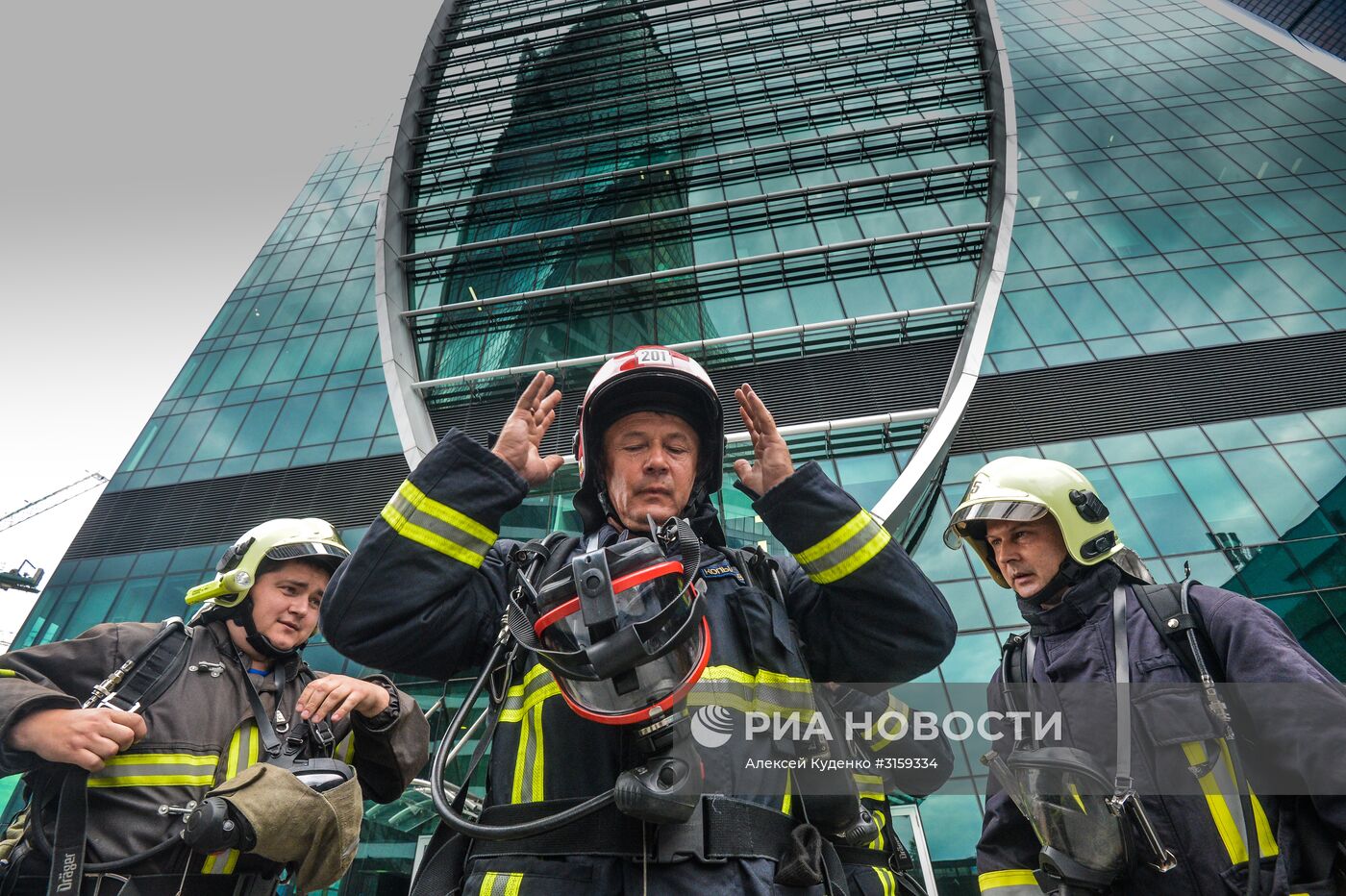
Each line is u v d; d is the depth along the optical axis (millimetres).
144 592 13445
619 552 1359
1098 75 20484
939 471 10930
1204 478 11227
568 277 14531
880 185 14250
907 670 1744
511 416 1837
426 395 13258
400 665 1679
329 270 20719
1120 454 11789
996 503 2402
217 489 14922
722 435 1913
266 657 2652
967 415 12617
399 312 14305
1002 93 14531
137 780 2182
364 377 16688
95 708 2146
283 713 2562
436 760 1399
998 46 15289
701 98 17484
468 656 1755
